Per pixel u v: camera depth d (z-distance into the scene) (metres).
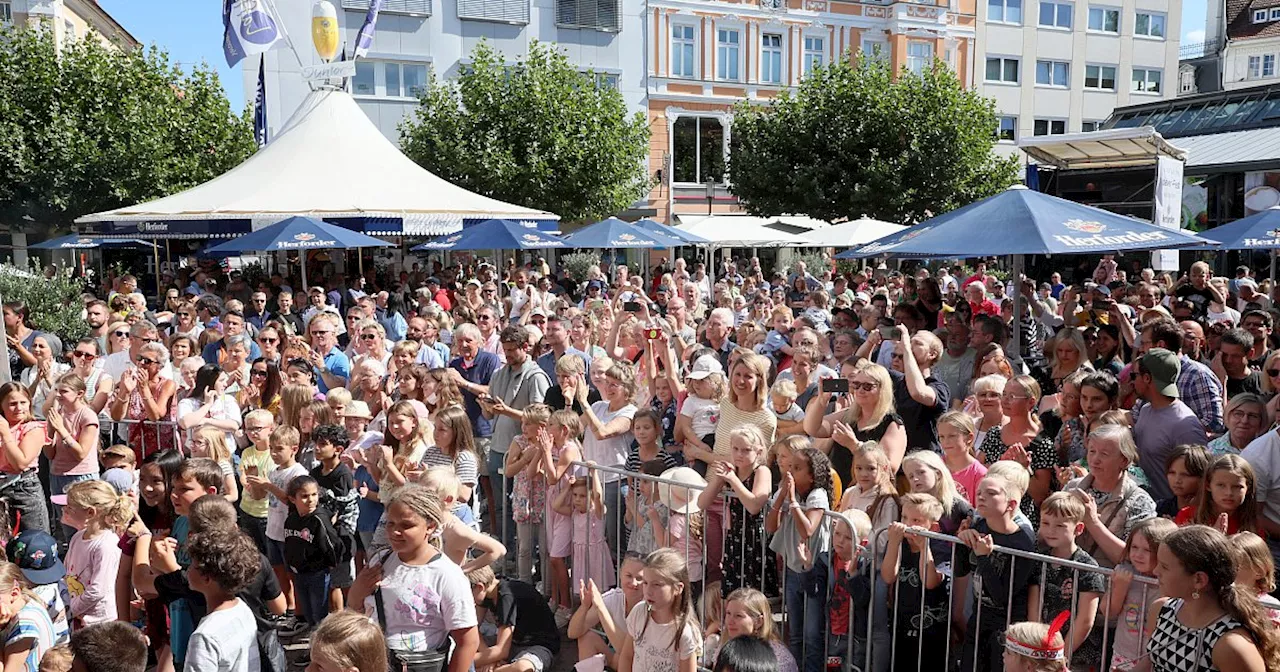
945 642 4.48
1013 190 7.79
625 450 6.30
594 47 30.73
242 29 18.75
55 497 5.82
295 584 5.59
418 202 15.34
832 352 8.60
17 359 9.02
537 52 25.89
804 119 26.28
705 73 31.95
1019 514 4.22
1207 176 23.08
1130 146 14.17
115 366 8.38
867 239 20.14
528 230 15.30
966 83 34.84
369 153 16.50
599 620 4.82
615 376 6.31
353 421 6.16
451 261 27.23
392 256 25.83
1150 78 38.38
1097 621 4.02
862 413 5.63
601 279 16.67
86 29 36.00
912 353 6.34
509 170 23.95
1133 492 4.52
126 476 5.81
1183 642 3.26
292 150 16.12
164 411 7.28
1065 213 7.48
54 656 3.69
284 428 5.82
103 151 21.00
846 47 33.41
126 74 21.92
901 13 33.28
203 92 23.84
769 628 4.10
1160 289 11.41
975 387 5.85
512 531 7.07
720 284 14.84
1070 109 36.91
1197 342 7.18
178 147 22.64
